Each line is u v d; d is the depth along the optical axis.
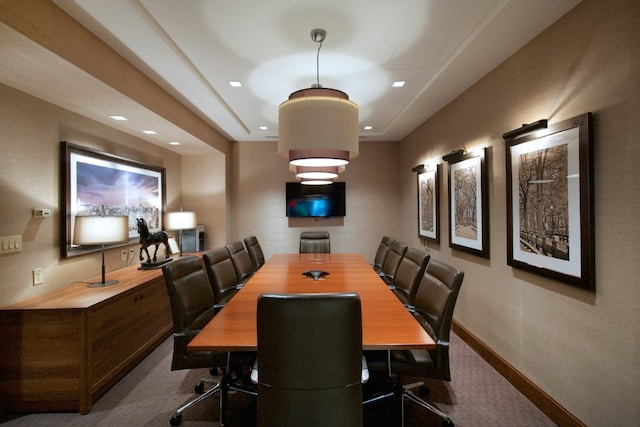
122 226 2.61
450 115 3.49
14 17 1.49
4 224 2.09
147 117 2.92
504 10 1.84
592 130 1.68
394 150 5.62
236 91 3.16
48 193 2.43
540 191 2.05
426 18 1.99
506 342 2.49
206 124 4.19
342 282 2.52
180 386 2.38
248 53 2.42
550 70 2.00
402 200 5.46
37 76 2.00
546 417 1.98
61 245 2.53
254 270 3.70
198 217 5.00
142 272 3.12
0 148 2.07
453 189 3.37
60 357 2.05
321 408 1.20
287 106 1.87
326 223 5.61
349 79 2.91
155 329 3.01
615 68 1.56
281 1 1.83
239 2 1.83
